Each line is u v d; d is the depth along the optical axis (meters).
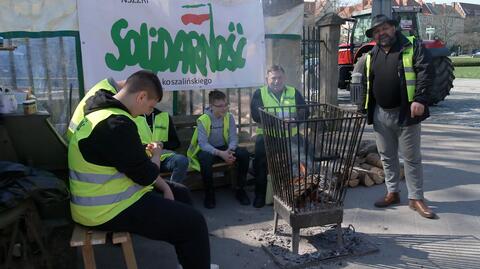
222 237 3.57
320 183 3.27
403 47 3.73
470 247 3.37
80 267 3.10
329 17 6.42
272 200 4.21
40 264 2.69
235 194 4.55
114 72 4.34
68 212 2.79
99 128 2.34
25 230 2.55
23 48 4.14
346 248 3.28
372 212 4.07
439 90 10.34
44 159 2.84
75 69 4.29
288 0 5.35
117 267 3.11
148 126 3.82
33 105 2.80
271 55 5.43
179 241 2.53
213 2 4.73
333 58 6.56
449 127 8.38
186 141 4.74
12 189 2.30
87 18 4.18
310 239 3.48
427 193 4.59
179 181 3.85
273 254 3.21
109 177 2.40
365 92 4.14
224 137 4.44
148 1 4.40
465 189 4.70
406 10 12.20
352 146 3.13
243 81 5.03
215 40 4.80
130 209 2.43
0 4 3.97
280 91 4.52
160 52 4.53
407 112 3.79
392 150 4.11
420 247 3.37
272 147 3.26
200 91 5.13
